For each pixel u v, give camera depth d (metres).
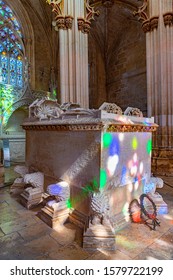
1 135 9.29
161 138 6.58
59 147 3.25
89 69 12.76
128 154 2.95
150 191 3.36
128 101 12.11
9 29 10.66
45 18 11.72
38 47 11.62
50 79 12.07
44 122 3.51
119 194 2.80
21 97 10.03
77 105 4.20
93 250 2.19
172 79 6.47
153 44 6.80
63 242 2.37
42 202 3.58
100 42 13.05
